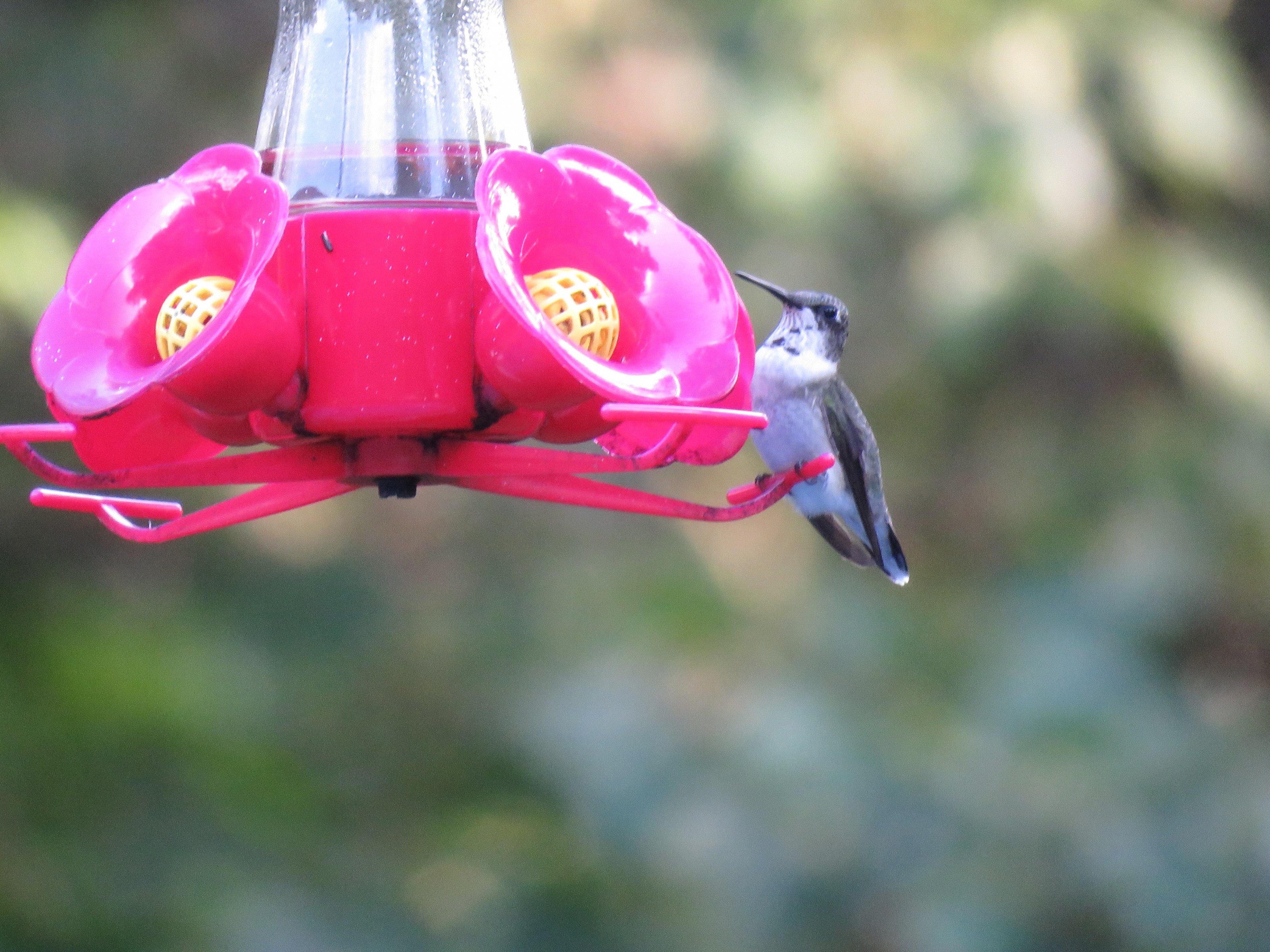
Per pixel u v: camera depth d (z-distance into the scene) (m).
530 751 13.20
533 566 13.95
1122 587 12.46
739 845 11.78
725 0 12.46
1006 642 12.48
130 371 5.03
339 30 5.90
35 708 12.55
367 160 5.80
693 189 12.19
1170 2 12.89
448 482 5.57
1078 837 11.52
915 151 12.01
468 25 6.03
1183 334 12.14
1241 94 12.77
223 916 11.94
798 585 13.15
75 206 12.63
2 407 12.41
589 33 12.30
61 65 12.77
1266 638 12.77
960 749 12.01
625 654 12.70
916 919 11.34
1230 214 13.29
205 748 12.73
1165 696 12.20
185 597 13.71
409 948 12.26
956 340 12.01
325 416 5.30
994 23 12.27
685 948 11.80
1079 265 12.02
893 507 13.35
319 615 13.81
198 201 5.29
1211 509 12.75
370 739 13.51
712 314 5.36
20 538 13.24
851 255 12.63
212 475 5.29
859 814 11.77
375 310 5.32
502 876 12.72
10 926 11.45
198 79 13.20
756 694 12.29
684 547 13.45
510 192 5.22
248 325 5.05
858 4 12.28
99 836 12.12
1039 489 13.13
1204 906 11.28
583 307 5.27
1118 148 12.52
